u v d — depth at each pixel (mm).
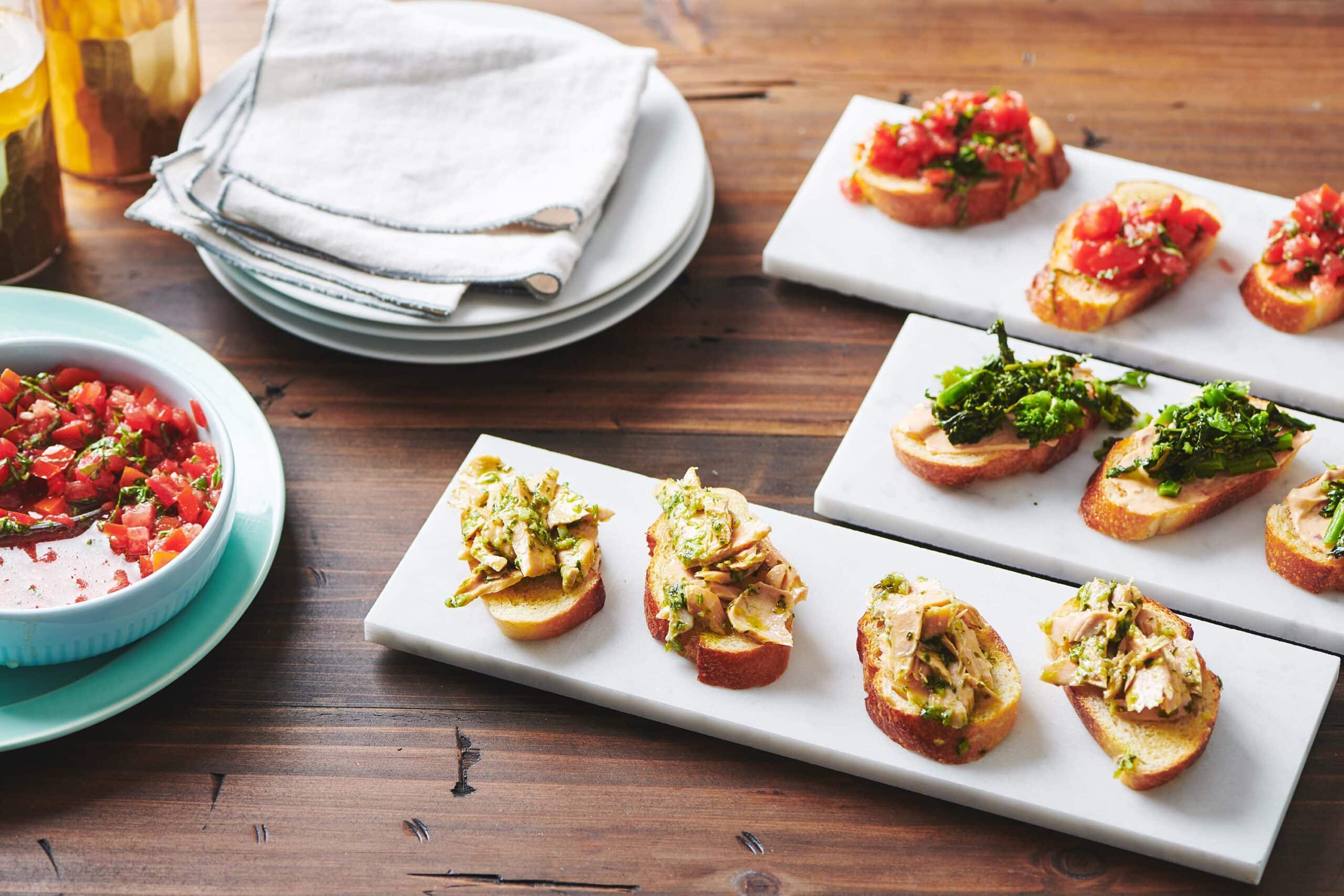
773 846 1437
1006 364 1801
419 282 1852
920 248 2084
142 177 2229
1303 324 1953
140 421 1646
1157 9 2607
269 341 1982
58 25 2000
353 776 1490
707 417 1896
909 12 2584
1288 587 1660
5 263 2004
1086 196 2172
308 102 2055
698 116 2361
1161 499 1692
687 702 1516
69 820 1443
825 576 1639
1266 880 1422
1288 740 1497
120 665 1522
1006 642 1573
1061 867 1428
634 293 1982
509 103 2072
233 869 1406
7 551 1549
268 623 1641
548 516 1592
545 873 1408
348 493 1787
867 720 1508
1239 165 2281
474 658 1566
